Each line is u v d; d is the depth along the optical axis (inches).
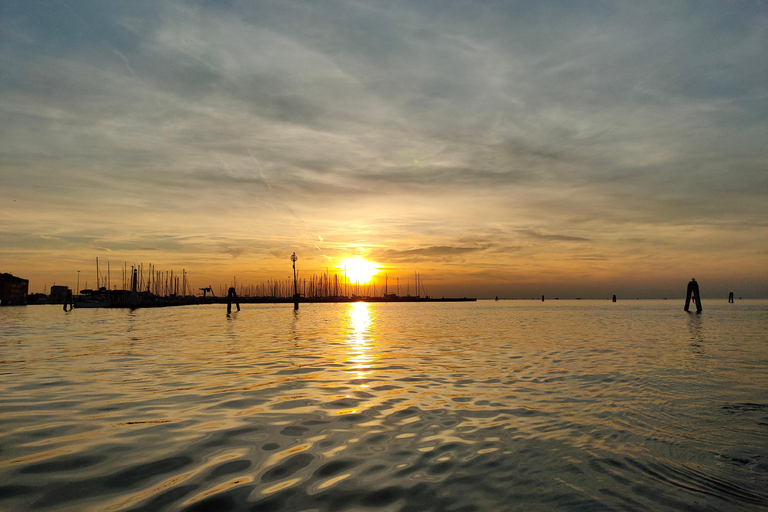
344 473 214.7
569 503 189.5
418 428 288.7
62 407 333.1
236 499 185.3
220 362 573.0
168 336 981.2
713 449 258.1
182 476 207.6
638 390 411.8
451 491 198.1
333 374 485.1
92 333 1068.5
